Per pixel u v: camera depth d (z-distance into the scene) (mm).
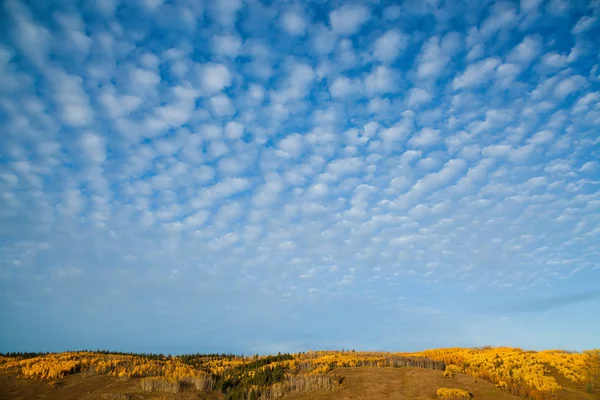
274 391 75562
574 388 64000
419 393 67188
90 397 71500
